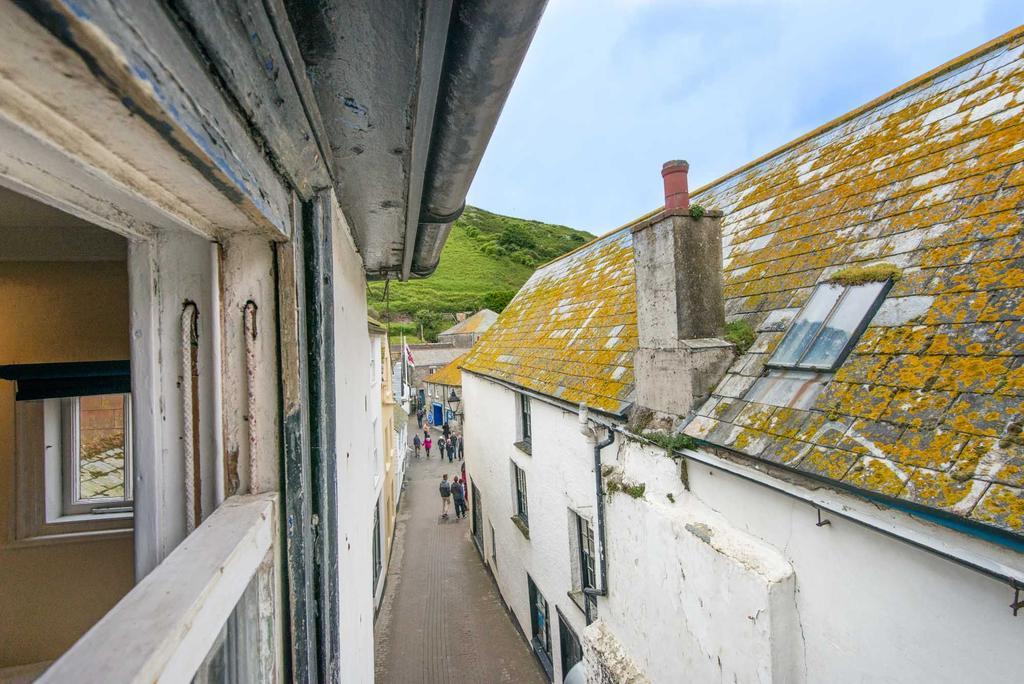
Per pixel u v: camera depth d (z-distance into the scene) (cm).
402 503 1794
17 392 212
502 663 834
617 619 519
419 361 3778
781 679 306
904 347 297
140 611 79
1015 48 399
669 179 430
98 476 239
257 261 129
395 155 185
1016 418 226
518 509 952
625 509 491
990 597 218
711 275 431
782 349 381
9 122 56
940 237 332
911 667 248
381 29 109
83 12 44
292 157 126
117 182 79
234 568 100
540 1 108
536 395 745
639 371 479
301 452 135
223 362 127
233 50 81
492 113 168
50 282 216
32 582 229
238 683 112
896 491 241
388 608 1031
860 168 467
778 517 324
